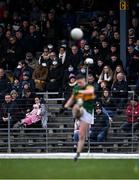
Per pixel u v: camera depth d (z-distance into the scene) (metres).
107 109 52.22
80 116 44.72
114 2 65.62
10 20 64.69
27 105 53.03
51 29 62.34
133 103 51.91
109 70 55.19
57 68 56.12
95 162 46.91
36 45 61.03
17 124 52.62
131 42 58.69
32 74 56.53
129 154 50.31
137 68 57.78
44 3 65.62
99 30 61.12
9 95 53.06
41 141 52.38
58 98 54.44
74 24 63.59
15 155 50.28
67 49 57.09
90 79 53.44
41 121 52.53
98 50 57.44
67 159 48.50
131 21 62.59
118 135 52.00
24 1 65.94
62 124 52.72
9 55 60.28
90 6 65.69
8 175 42.38
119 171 43.25
